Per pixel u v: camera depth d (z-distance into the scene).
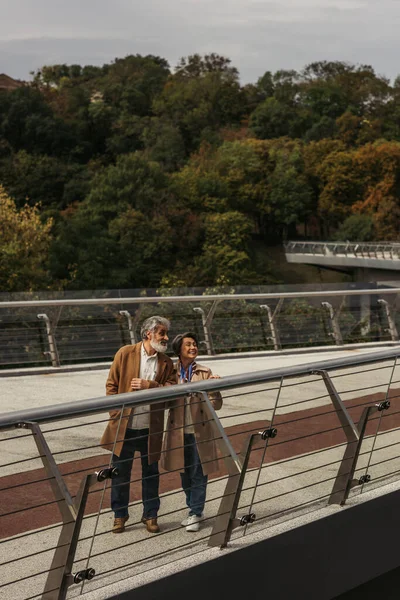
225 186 96.19
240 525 4.48
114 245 68.81
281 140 111.62
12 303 11.46
